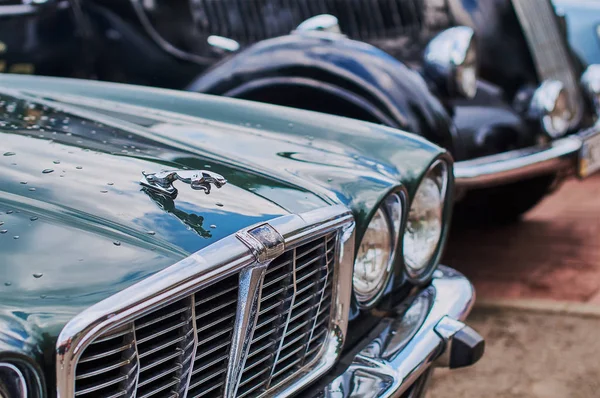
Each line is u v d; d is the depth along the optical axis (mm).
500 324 2496
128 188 1142
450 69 2600
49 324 851
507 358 2285
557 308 2602
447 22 2896
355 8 2928
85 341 862
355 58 2449
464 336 1496
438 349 1471
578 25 3535
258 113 1771
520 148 2807
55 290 891
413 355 1411
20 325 838
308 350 1270
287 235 1100
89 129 1490
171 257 984
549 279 2869
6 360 810
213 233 1054
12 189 1091
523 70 2949
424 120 2383
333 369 1342
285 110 1792
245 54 2592
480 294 2729
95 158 1266
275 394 1204
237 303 1052
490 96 2846
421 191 1531
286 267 1138
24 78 2033
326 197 1286
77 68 2928
